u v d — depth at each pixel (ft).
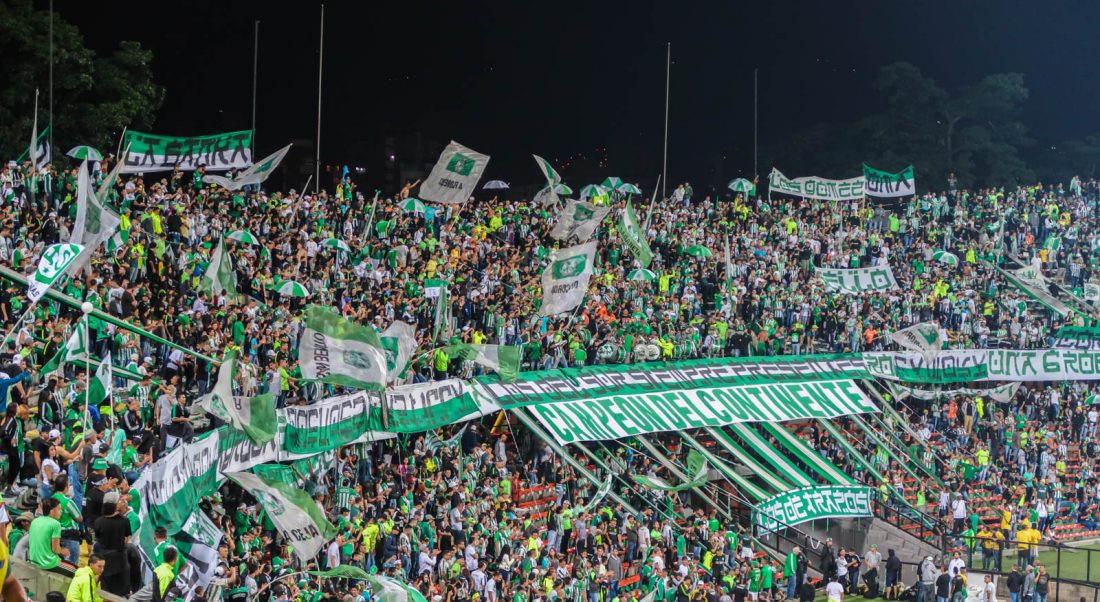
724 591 153.07
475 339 167.53
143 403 116.98
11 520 90.27
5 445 93.97
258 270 159.53
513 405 165.89
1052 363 211.00
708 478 185.37
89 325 123.34
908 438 204.44
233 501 122.42
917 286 233.76
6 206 144.56
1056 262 262.06
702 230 230.27
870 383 205.98
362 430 139.95
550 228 216.13
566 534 153.07
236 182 180.65
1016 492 194.49
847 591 171.01
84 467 95.14
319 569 121.29
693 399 185.98
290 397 142.72
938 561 176.65
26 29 209.36
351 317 150.92
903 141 342.64
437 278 176.45
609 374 182.60
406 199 199.11
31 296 95.09
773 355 200.13
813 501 175.42
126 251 148.36
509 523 148.15
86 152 172.45
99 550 78.38
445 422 153.58
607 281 201.26
